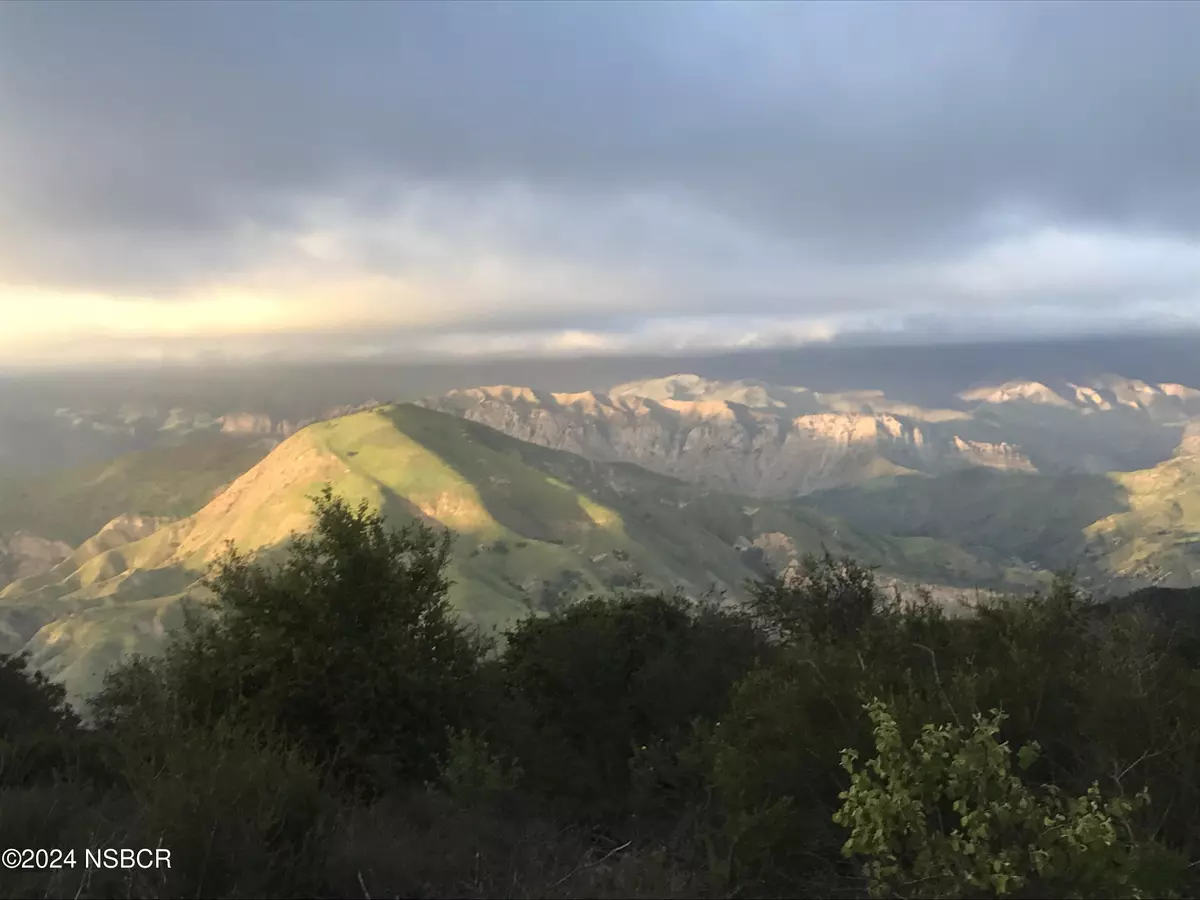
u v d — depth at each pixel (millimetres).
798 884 5090
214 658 8602
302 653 8258
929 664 7180
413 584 9391
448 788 7113
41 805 5812
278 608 8719
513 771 7066
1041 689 5879
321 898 4922
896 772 4383
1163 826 4852
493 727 8805
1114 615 8211
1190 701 5719
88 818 5781
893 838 4348
